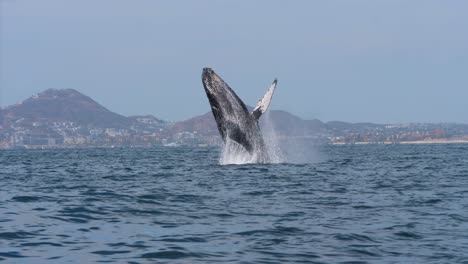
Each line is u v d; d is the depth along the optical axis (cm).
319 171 5097
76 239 2262
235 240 2216
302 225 2483
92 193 3634
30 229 2458
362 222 2548
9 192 3791
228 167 4956
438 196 3406
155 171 5641
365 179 4497
